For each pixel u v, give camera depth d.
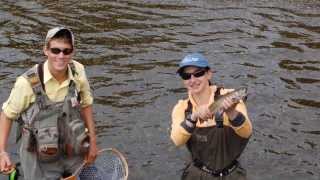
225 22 6.54
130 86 4.62
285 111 4.19
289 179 3.31
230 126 2.61
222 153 2.65
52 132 2.67
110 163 2.99
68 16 6.79
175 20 6.61
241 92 2.41
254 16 6.81
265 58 5.35
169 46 5.66
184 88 4.60
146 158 3.53
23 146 2.75
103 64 5.12
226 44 5.75
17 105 2.64
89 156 2.87
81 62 5.16
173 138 2.62
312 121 4.03
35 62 5.18
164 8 7.20
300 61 5.28
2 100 4.27
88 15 6.84
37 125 2.68
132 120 4.02
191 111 2.66
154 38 5.92
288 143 3.72
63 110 2.69
